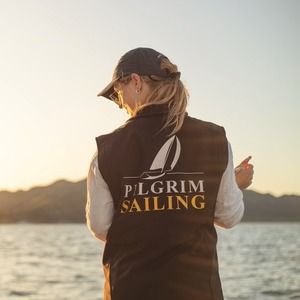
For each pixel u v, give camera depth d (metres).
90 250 68.12
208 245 2.11
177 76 2.24
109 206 2.14
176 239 2.06
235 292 22.81
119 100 2.34
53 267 42.59
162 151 2.14
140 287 2.04
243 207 2.24
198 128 2.19
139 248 2.08
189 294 2.04
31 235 130.88
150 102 2.23
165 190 2.10
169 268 2.05
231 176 2.18
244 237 97.06
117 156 2.15
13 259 52.34
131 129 2.19
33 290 27.22
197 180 2.12
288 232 121.25
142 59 2.24
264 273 31.84
